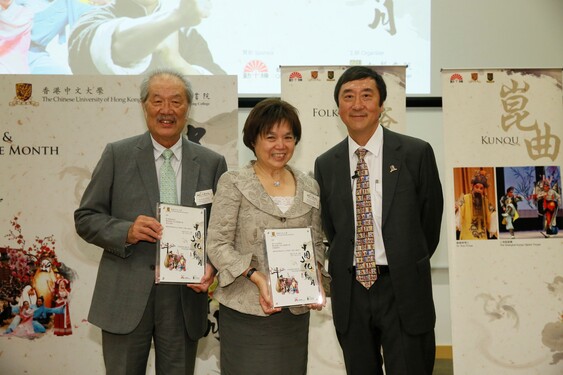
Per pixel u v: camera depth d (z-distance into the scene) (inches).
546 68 131.5
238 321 86.0
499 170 130.7
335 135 134.4
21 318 133.3
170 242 91.4
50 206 134.0
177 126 97.9
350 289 96.1
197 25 169.6
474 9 175.6
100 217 94.1
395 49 172.9
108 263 95.8
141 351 94.1
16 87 133.3
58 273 134.0
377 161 99.7
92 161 134.5
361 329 96.2
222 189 88.1
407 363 93.8
